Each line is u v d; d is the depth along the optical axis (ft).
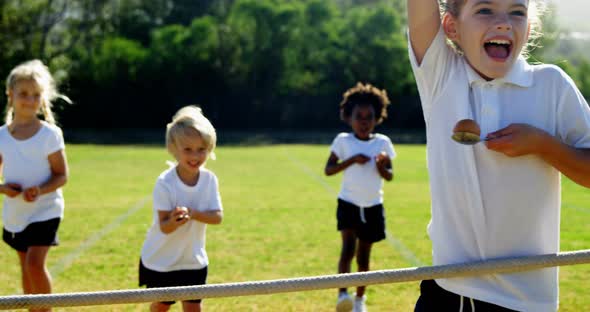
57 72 137.49
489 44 8.97
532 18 9.87
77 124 155.74
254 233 31.19
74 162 76.18
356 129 21.17
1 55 142.92
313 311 18.47
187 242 15.11
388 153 21.01
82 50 160.04
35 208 16.78
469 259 9.30
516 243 9.21
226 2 202.49
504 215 9.14
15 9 147.33
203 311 18.38
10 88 17.12
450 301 9.48
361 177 20.15
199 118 15.31
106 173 63.26
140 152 95.66
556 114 9.21
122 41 160.15
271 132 161.79
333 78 169.48
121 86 157.17
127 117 159.02
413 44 9.57
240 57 164.86
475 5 8.95
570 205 41.65
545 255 8.77
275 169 68.74
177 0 198.59
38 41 154.30
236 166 72.54
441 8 9.68
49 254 26.08
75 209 39.27
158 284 15.08
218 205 15.44
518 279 9.14
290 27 165.58
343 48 169.48
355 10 179.63
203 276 15.40
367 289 20.89
